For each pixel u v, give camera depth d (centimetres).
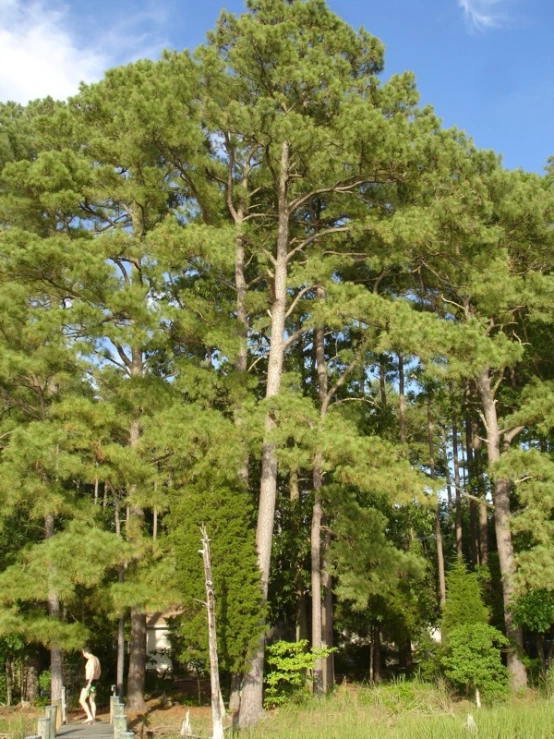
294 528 2311
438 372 1566
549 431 2195
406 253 1867
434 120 1914
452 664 1883
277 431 1555
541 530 1797
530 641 2569
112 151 1880
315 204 2311
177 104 1723
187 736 1300
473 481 2611
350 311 1641
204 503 1589
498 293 1886
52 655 1638
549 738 1021
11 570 1438
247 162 2062
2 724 1509
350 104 1719
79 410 1579
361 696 1778
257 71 1811
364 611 2322
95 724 1439
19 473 1447
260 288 2422
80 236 1973
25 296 1661
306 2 2005
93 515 1584
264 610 1560
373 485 1608
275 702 1742
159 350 2023
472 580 2142
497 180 1997
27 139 2238
